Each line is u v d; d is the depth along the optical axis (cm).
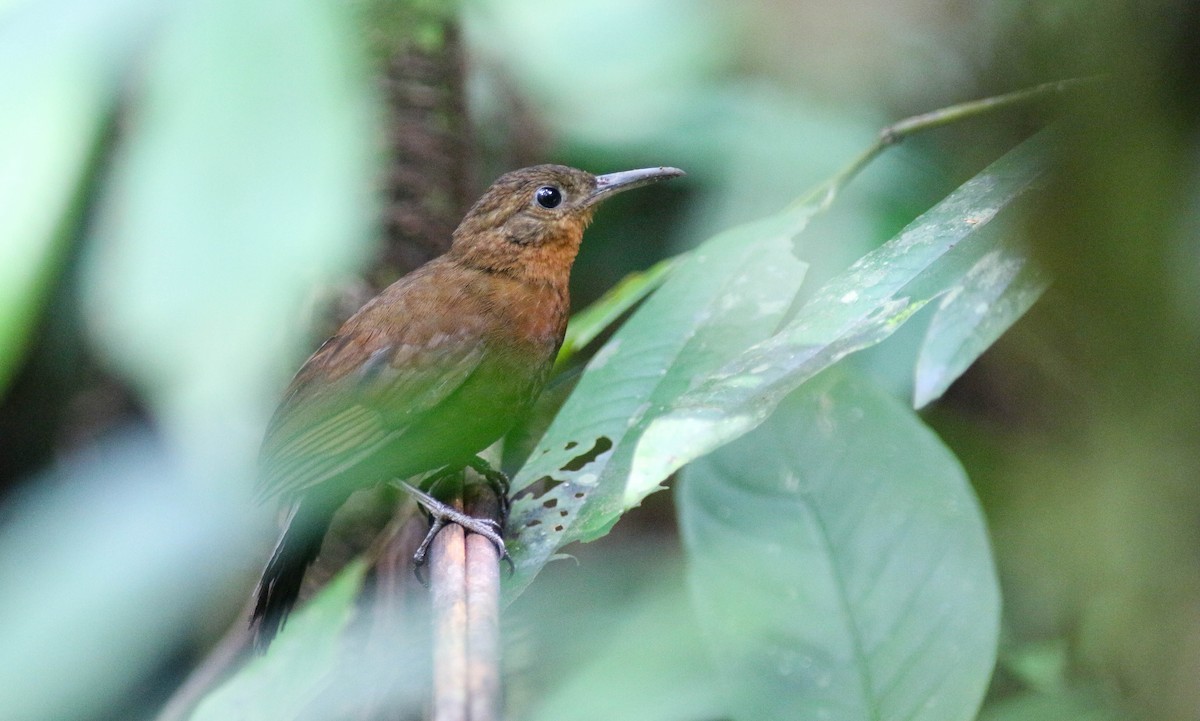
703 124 400
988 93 384
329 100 260
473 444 389
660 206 404
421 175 395
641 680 379
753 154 398
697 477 383
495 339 389
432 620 379
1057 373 384
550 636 381
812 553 382
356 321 390
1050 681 383
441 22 394
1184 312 304
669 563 382
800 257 396
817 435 384
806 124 398
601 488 382
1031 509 386
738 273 386
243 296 232
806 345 380
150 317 230
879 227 396
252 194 245
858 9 394
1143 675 322
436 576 380
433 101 395
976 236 380
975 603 381
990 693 385
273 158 251
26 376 395
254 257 236
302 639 386
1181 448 308
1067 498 378
